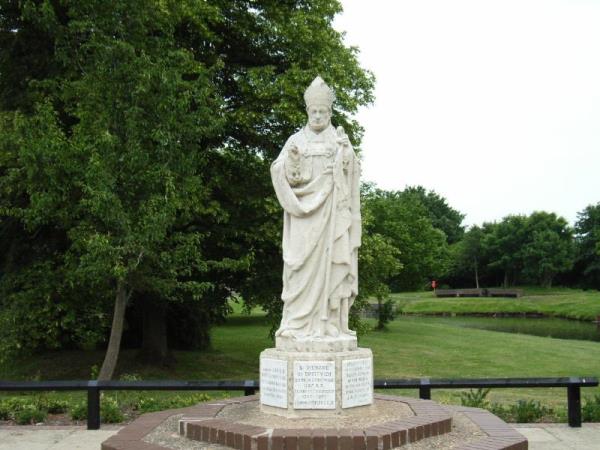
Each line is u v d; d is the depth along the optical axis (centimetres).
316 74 1955
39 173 1381
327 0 2227
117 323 1524
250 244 2036
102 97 1463
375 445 709
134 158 1380
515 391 1872
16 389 1137
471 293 7500
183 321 2583
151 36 1639
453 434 796
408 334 3656
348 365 812
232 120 1953
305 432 722
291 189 859
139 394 1509
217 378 2055
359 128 2169
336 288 856
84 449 972
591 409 1177
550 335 3897
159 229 1358
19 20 1891
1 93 1931
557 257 8038
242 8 2102
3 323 1720
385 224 4866
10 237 1898
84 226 1423
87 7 1482
